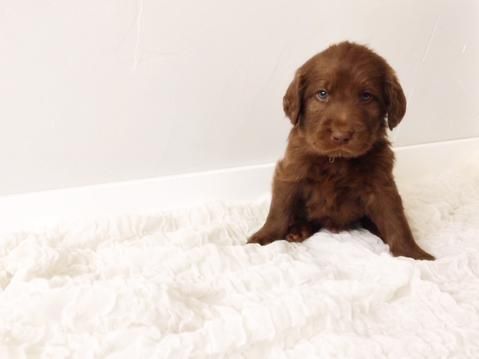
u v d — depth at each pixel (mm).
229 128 718
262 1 668
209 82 685
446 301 408
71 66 618
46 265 459
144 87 658
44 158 649
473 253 499
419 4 754
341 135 473
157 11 628
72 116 641
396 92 518
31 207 637
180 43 652
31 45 595
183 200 700
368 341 354
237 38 675
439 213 622
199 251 485
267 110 726
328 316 375
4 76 598
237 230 591
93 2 600
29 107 620
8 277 463
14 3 572
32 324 366
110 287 392
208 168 729
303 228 594
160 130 686
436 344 357
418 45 780
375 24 739
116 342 344
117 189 670
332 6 704
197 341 340
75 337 353
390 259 471
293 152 558
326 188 559
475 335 368
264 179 735
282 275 443
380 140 547
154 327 357
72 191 652
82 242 532
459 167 810
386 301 419
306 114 525
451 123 859
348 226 601
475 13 800
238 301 411
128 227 564
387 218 543
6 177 641
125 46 630
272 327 355
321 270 454
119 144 675
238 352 348
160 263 475
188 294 423
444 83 825
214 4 649
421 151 824
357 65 500
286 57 707
